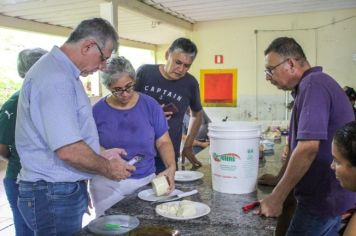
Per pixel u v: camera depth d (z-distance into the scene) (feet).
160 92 7.70
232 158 5.00
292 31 17.53
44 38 20.94
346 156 3.65
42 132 4.34
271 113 18.28
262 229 3.87
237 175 5.03
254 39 18.12
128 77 5.82
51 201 4.56
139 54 28.17
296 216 5.22
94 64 4.72
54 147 4.17
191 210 4.27
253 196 5.00
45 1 13.88
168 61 7.44
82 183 4.86
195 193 5.17
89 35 4.50
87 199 5.10
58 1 13.87
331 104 4.61
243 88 18.61
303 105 4.60
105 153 5.24
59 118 4.16
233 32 18.44
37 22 17.93
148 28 20.21
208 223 4.05
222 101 18.99
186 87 7.88
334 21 16.87
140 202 4.88
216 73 18.95
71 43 4.56
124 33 22.15
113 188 6.02
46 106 4.18
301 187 5.05
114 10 13.08
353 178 3.69
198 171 6.73
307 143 4.40
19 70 6.63
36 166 4.55
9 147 6.41
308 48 17.43
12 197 6.50
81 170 4.53
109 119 6.15
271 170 6.79
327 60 17.22
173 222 4.11
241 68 18.53
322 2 15.30
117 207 4.68
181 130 8.00
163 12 16.37
